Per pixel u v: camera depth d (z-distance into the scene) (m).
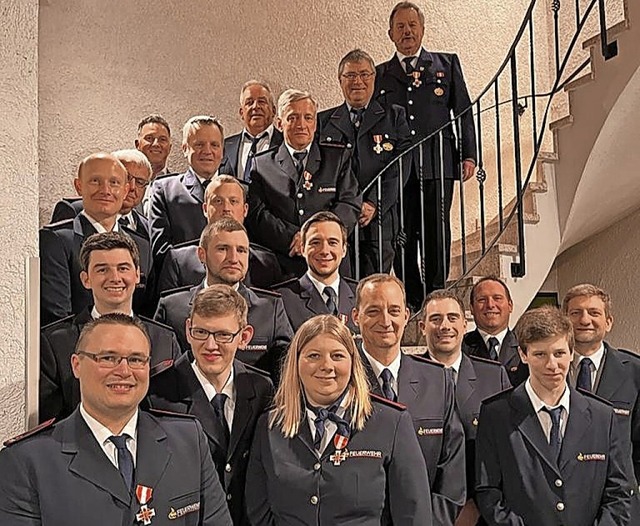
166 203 3.71
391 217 4.46
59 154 4.86
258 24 5.50
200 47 5.31
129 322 2.28
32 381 2.51
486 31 6.30
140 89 5.12
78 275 3.05
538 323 2.88
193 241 3.51
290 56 5.60
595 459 2.84
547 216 4.80
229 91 5.39
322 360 2.57
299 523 2.51
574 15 6.48
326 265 3.29
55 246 3.03
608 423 2.90
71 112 4.91
